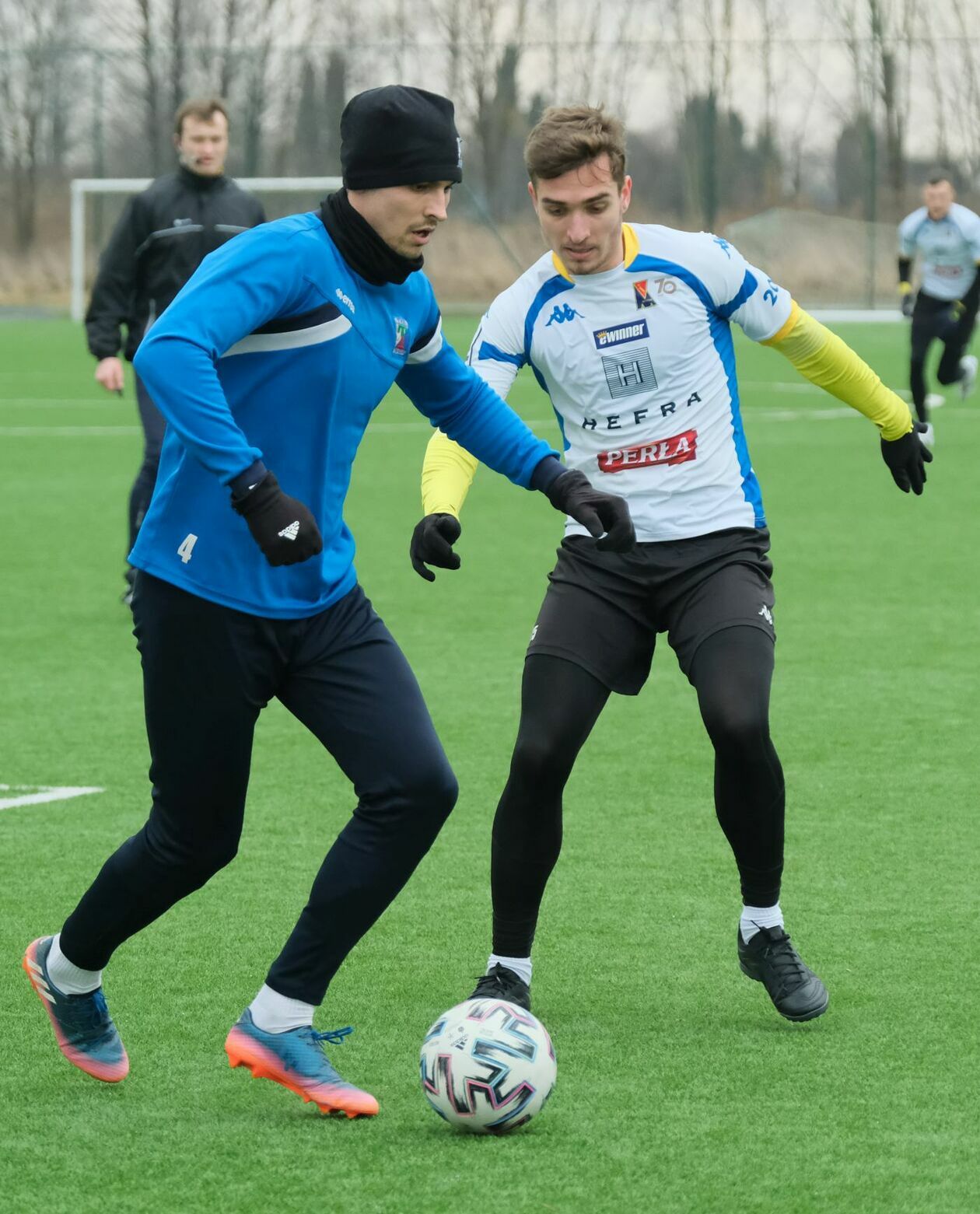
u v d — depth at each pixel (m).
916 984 7.37
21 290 72.12
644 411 7.38
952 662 14.10
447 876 9.01
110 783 10.84
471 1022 5.90
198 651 5.96
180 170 14.74
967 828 9.68
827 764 11.05
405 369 6.47
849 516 22.45
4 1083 6.43
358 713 6.11
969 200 67.75
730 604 7.20
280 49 70.19
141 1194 5.45
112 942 6.25
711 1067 6.49
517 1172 5.58
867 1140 5.80
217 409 5.53
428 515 6.83
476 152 70.31
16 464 28.36
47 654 14.71
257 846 9.54
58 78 71.06
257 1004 6.14
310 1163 5.68
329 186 59.50
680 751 11.48
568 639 7.19
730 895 8.63
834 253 65.38
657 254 7.37
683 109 68.12
